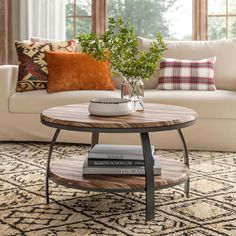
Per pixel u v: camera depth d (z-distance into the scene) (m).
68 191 2.69
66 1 5.64
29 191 2.68
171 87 4.03
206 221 2.21
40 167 3.23
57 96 3.85
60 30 5.54
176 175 2.39
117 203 2.48
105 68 4.08
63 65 4.00
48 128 3.91
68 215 2.29
